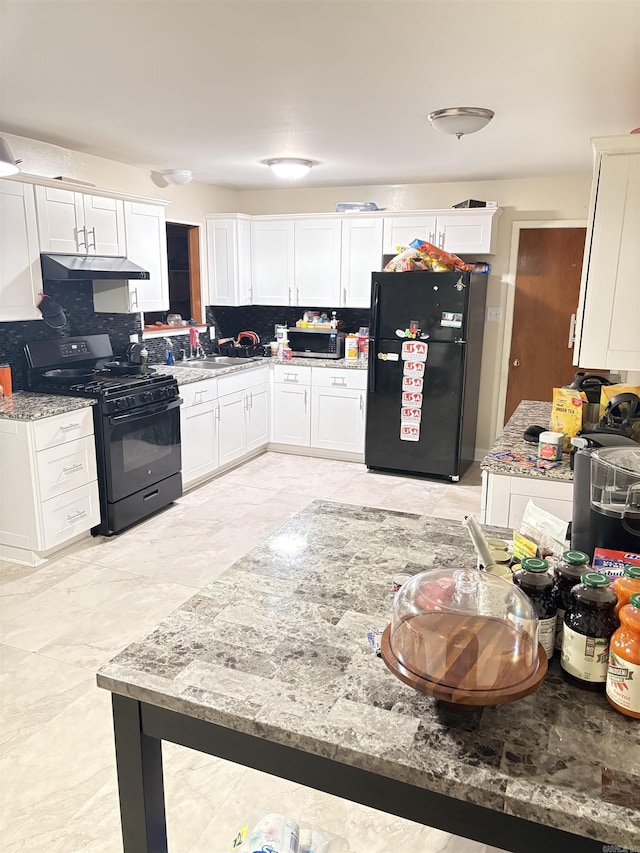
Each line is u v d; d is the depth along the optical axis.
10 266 3.29
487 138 3.48
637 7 1.79
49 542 3.33
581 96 2.66
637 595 1.00
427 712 1.03
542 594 1.12
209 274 5.49
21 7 1.82
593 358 2.36
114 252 3.99
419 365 4.66
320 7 1.82
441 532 1.78
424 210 4.89
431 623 1.03
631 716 1.01
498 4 1.79
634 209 2.19
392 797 0.97
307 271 5.39
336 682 1.10
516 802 0.86
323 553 1.63
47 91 2.65
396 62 2.27
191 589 3.10
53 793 1.88
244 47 2.13
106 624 2.78
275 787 1.93
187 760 2.04
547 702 1.05
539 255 5.01
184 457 4.42
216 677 1.11
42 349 3.80
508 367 5.27
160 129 3.33
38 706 2.25
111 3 1.80
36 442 3.18
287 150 3.87
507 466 2.42
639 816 0.83
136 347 4.49
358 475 4.99
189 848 1.70
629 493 1.34
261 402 5.41
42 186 3.43
